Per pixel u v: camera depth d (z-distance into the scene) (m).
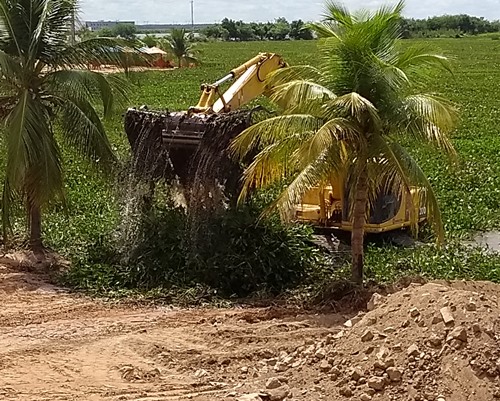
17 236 17.64
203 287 14.62
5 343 11.84
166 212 15.77
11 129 15.05
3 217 15.84
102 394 9.77
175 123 15.27
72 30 15.94
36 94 15.82
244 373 10.45
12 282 15.12
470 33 165.62
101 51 15.80
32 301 14.12
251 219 15.23
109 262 16.03
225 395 9.48
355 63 13.41
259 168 13.41
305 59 18.80
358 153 13.42
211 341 11.96
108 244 16.55
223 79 16.92
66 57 15.73
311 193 17.70
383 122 13.39
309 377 9.54
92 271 15.37
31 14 15.62
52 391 9.89
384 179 14.05
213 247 15.09
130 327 12.67
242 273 14.80
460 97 54.75
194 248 15.13
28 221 16.98
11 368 10.79
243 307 14.08
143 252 15.41
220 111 16.20
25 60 15.66
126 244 15.81
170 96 51.97
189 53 79.62
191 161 15.27
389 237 18.39
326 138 12.28
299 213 17.61
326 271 15.76
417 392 8.71
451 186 23.69
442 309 9.45
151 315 13.42
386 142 13.19
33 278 15.52
